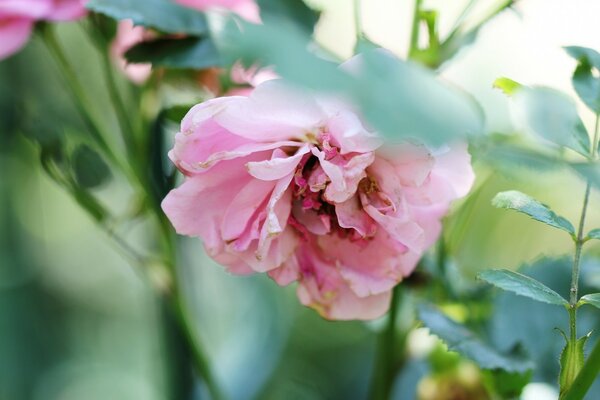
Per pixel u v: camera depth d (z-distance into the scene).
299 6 0.33
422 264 0.34
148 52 0.32
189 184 0.28
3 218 0.72
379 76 0.21
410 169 0.27
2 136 0.60
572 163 0.23
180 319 0.36
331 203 0.28
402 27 0.46
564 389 0.27
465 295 0.35
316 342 0.49
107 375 0.86
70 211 0.85
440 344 0.35
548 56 0.37
